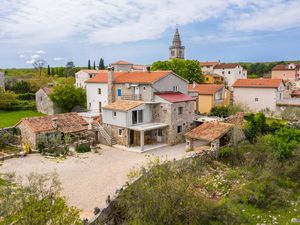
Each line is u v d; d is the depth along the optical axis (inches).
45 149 1408.7
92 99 2186.3
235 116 1865.2
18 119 2127.2
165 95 1665.8
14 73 5359.3
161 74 1754.4
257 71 5861.2
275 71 4566.9
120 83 1833.2
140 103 1594.5
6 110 2532.0
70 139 1520.7
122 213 810.8
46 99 2385.6
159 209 737.0
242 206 978.7
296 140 1346.0
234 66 4210.1
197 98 2400.3
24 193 560.4
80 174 1129.4
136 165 1235.9
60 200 574.6
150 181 822.5
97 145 1587.1
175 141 1635.1
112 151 1473.9
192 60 3314.5
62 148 1413.6
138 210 732.7
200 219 816.3
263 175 1138.7
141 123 1617.9
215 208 881.5
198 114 2367.1
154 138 1679.4
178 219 754.2
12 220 513.3
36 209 532.4
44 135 1469.0
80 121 1668.3
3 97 2490.2
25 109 2586.1
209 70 4493.1
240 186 1099.3
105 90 2060.8
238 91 2554.1
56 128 1524.4
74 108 2378.2
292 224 878.4
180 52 4911.4
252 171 1230.3
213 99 2402.8
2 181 946.1
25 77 4392.2
